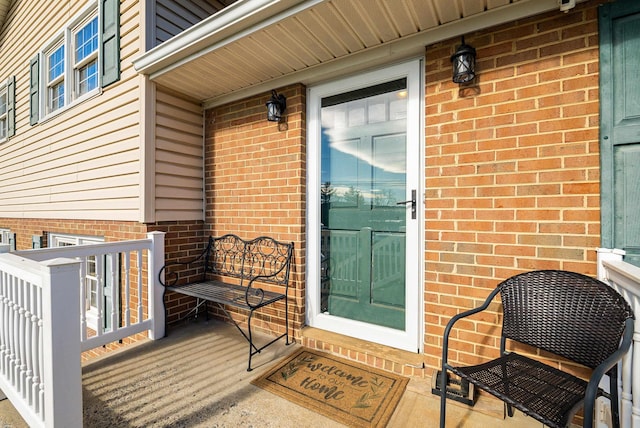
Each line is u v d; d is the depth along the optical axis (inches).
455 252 77.4
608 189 61.6
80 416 58.7
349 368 85.5
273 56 92.7
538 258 68.2
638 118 59.3
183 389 76.4
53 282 55.2
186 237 126.2
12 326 69.2
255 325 115.6
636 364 45.8
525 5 67.6
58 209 165.5
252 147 118.0
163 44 96.3
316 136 106.0
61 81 171.8
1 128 236.5
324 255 106.3
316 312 105.9
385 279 94.1
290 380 79.9
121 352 96.7
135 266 120.1
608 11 62.0
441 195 79.3
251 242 116.3
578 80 64.4
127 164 119.8
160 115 116.7
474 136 75.1
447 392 71.3
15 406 66.2
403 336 88.9
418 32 79.7
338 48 88.0
